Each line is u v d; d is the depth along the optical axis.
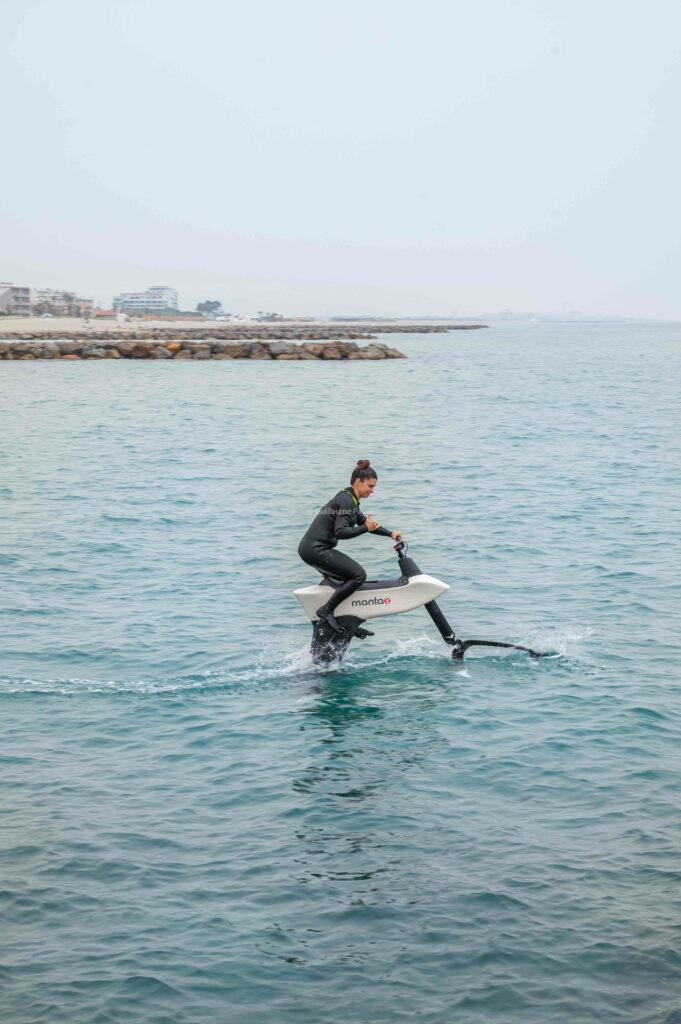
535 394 46.41
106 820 6.89
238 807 7.09
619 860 6.26
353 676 9.85
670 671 9.71
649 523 16.73
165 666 10.12
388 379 57.38
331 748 8.12
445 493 19.80
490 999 5.04
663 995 5.04
